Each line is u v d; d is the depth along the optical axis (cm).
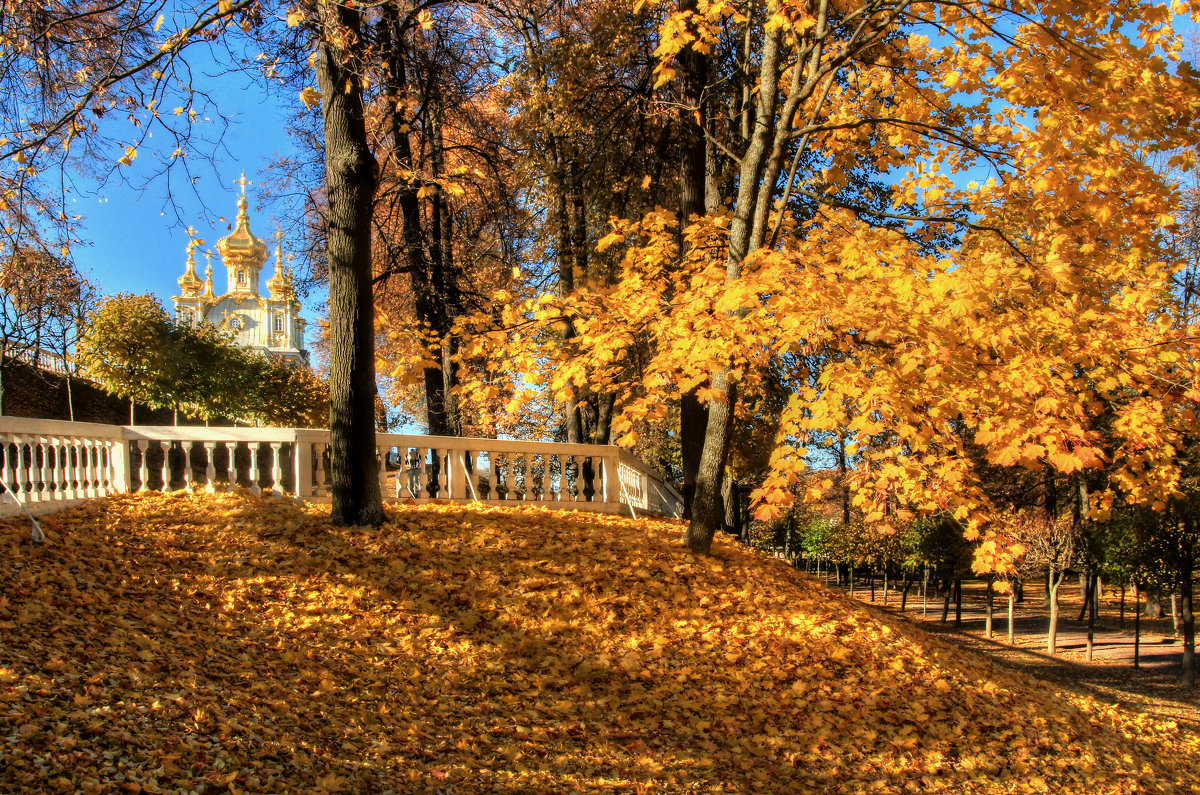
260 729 424
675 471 2753
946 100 799
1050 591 2047
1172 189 632
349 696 511
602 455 1180
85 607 533
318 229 1402
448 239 1528
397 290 1730
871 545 2991
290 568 695
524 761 476
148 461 1825
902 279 518
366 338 831
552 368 723
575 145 1385
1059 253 604
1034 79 613
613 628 713
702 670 670
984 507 623
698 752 539
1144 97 555
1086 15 611
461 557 788
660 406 608
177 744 379
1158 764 750
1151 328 565
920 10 730
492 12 1377
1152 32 613
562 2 1338
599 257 1384
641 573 833
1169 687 1630
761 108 855
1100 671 1780
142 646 489
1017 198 711
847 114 916
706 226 892
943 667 777
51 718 366
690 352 577
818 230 816
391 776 418
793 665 707
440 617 664
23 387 2139
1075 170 592
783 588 908
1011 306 565
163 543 701
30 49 775
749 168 848
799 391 553
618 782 474
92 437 828
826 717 628
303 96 826
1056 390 502
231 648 537
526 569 788
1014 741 664
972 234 770
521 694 575
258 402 2402
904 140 805
